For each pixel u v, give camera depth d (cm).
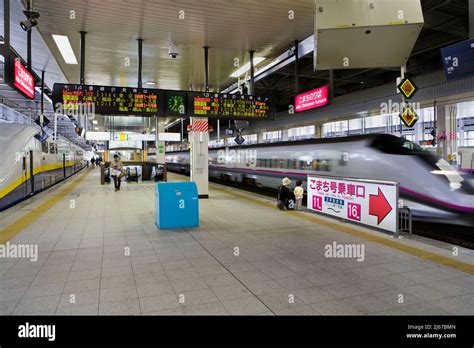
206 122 1218
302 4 764
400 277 425
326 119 2081
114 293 379
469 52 583
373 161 927
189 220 727
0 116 1919
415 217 802
